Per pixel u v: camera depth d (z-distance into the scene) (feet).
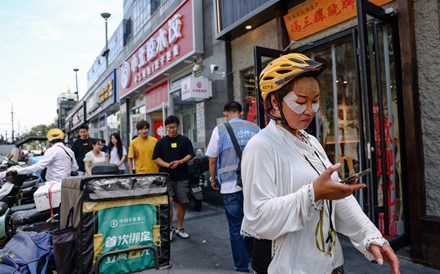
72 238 7.04
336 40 13.23
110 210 7.27
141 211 7.66
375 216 9.59
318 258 3.79
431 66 10.10
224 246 13.21
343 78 14.15
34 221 11.21
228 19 17.94
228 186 9.67
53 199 10.54
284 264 3.67
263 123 13.06
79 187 7.06
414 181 10.24
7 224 12.23
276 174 3.74
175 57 24.09
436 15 9.96
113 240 7.28
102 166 12.26
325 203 3.91
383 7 11.28
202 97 20.76
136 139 15.72
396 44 10.93
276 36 15.97
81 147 21.85
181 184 14.25
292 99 3.78
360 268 10.17
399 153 11.15
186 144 14.33
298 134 4.39
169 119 14.08
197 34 21.56
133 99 38.17
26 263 7.86
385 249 3.79
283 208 3.37
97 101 53.31
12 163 28.25
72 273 6.98
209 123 21.48
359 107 10.03
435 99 10.02
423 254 10.06
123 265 7.35
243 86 18.83
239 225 9.56
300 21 14.35
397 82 10.94
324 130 15.33
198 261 11.75
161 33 25.98
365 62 9.39
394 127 11.39
